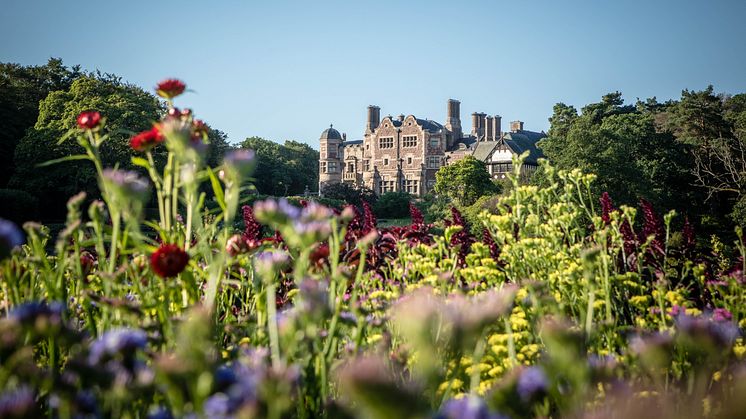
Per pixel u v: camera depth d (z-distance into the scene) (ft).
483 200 132.87
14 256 7.98
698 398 5.88
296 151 335.06
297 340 5.73
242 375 4.93
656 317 10.61
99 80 138.62
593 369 5.71
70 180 124.67
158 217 84.12
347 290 13.78
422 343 4.08
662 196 122.01
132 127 125.49
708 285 12.93
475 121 273.54
